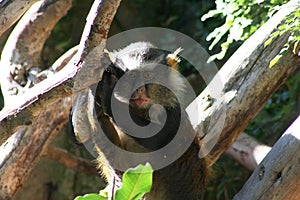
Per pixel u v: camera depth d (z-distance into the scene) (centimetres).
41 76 779
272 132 928
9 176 743
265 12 711
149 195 623
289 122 922
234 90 650
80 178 1140
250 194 568
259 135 932
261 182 565
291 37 592
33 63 808
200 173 617
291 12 635
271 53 647
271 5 694
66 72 457
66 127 1120
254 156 812
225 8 702
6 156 739
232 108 645
